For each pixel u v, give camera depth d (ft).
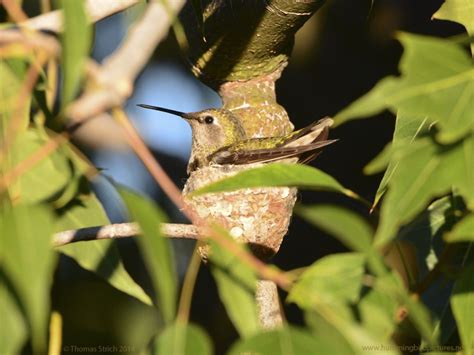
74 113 12.15
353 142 40.63
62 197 18.12
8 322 11.64
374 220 36.86
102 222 22.57
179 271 37.81
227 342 37.68
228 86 28.19
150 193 39.14
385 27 41.16
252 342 12.33
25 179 17.28
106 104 12.14
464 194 13.14
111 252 22.09
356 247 12.45
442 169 13.23
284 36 26.23
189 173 33.35
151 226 12.03
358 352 12.32
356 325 12.56
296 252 39.52
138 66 12.33
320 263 13.29
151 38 12.37
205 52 27.12
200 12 19.58
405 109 12.53
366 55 41.50
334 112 41.27
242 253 12.66
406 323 18.60
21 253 11.18
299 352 12.26
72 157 14.62
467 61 12.94
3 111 16.81
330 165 40.57
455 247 16.88
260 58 27.17
